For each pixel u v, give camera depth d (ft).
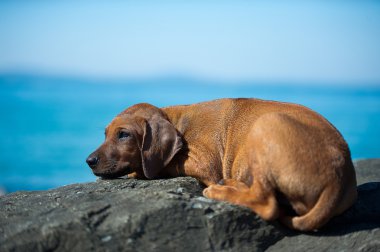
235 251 4.05
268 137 4.13
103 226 3.96
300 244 4.14
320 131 4.18
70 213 4.05
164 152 4.66
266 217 4.13
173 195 4.21
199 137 4.73
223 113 4.72
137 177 4.89
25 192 4.77
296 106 4.51
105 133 4.88
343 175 4.10
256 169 4.16
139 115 4.76
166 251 3.93
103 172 4.71
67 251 3.86
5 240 3.86
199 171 4.60
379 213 4.55
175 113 4.90
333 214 4.13
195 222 4.06
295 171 4.05
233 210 4.11
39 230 3.91
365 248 4.11
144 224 3.98
